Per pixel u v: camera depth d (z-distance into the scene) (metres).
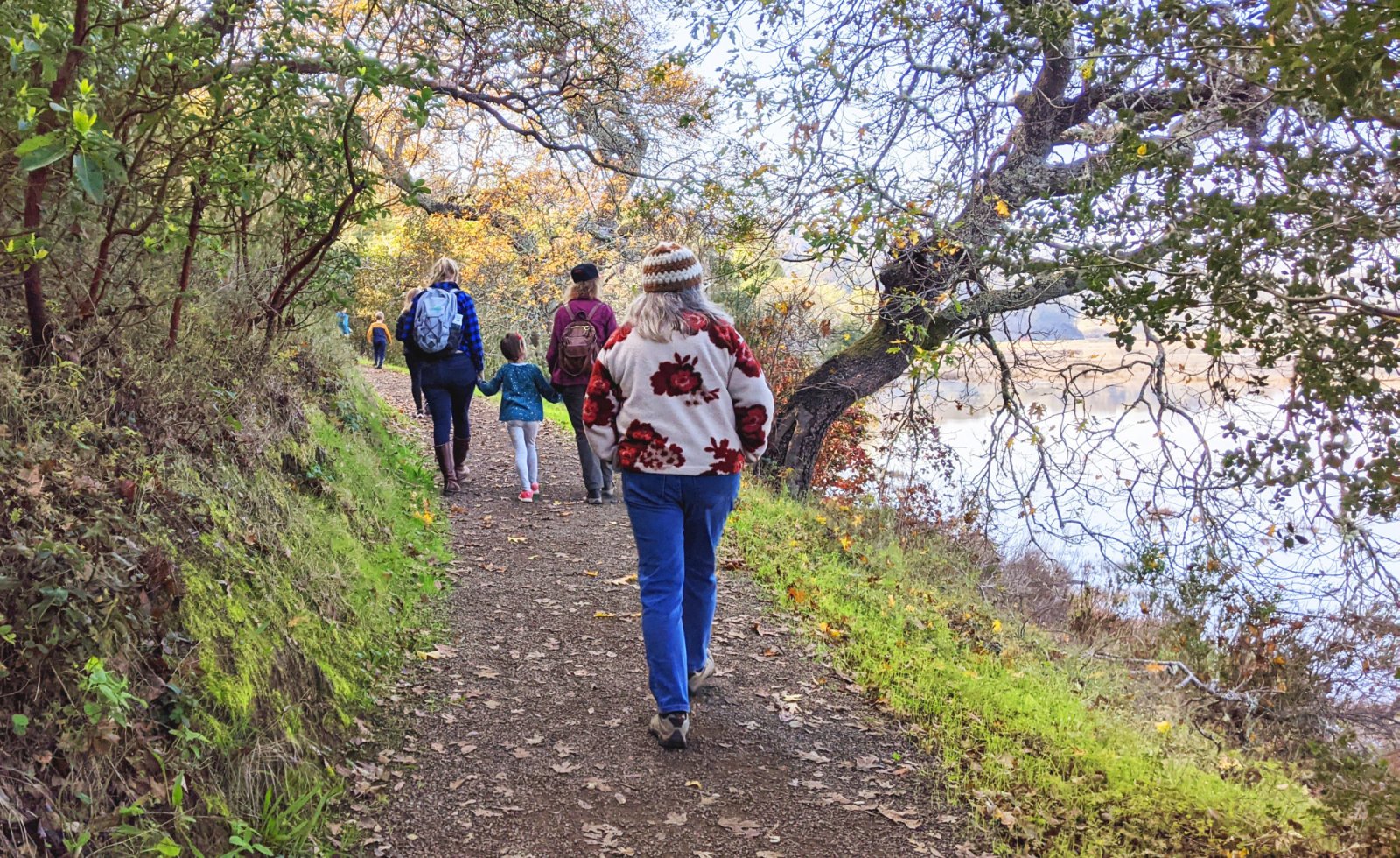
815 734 3.76
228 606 3.21
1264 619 7.35
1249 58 4.23
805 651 4.69
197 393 4.20
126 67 3.19
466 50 8.27
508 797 3.18
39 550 2.42
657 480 3.47
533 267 23.12
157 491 3.33
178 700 2.64
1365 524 5.35
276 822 2.67
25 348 3.30
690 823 3.07
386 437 8.23
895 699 4.11
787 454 11.74
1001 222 7.02
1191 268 4.57
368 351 21.75
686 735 3.55
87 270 3.58
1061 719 4.32
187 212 3.86
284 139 3.96
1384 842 3.09
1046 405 8.52
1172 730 5.03
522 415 7.55
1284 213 4.10
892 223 6.70
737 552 6.47
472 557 6.00
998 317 8.88
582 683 4.16
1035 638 7.38
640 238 14.02
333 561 4.47
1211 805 3.49
